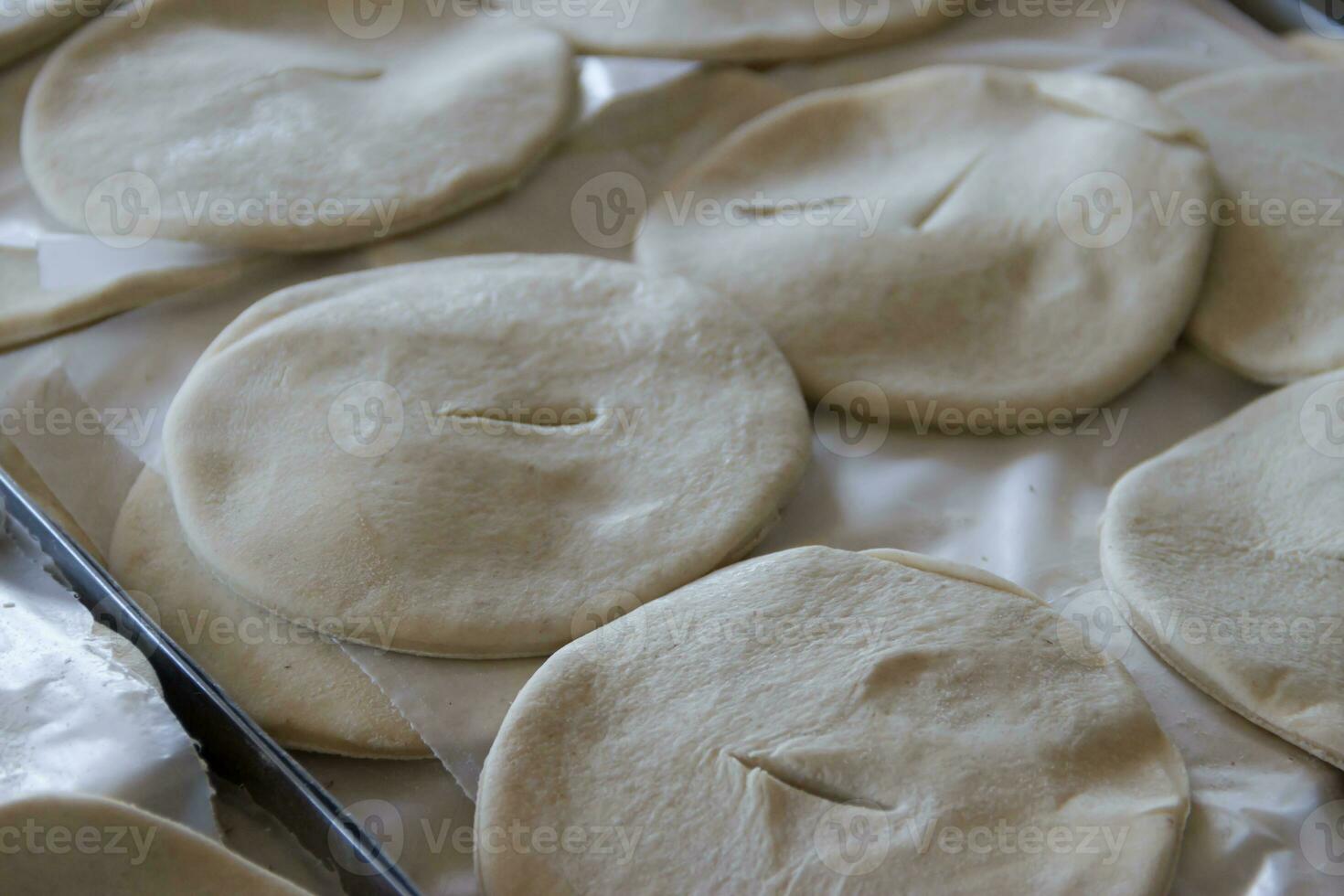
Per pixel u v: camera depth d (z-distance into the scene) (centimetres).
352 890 48
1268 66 66
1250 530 54
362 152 62
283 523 53
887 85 65
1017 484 57
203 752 50
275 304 58
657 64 66
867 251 60
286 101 64
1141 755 49
